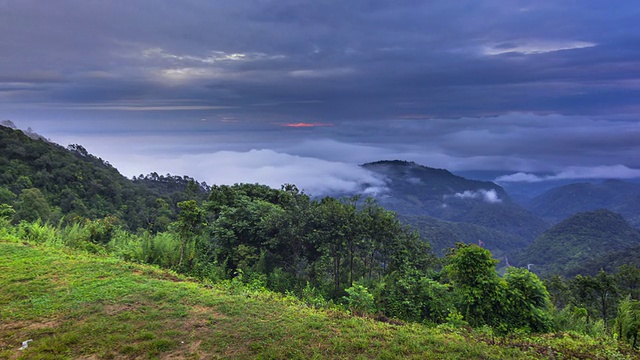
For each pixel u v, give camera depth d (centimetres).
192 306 727
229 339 599
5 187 3903
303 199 1667
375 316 858
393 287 1308
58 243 1330
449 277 1248
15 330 602
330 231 1458
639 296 2498
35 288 776
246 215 1603
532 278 1138
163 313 682
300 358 549
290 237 1493
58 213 3519
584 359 660
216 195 1766
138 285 820
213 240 1518
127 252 1281
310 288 1388
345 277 1591
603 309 2422
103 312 675
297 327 654
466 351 606
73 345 561
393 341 625
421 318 1188
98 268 929
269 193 1919
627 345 826
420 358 568
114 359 532
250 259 1448
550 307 1177
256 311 720
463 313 1147
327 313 775
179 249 1368
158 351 555
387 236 1527
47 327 614
